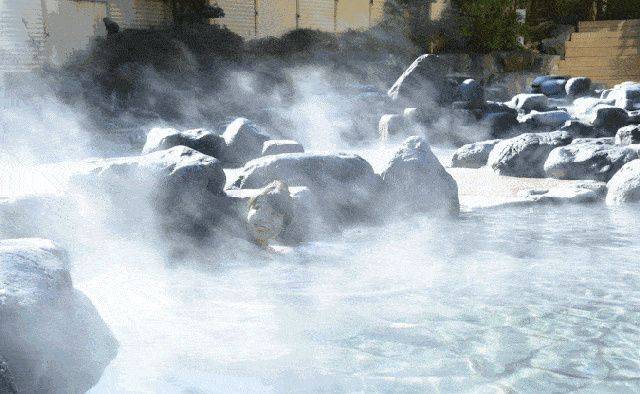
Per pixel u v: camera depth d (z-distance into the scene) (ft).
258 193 29.84
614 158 51.60
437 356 16.80
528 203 43.83
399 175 39.42
